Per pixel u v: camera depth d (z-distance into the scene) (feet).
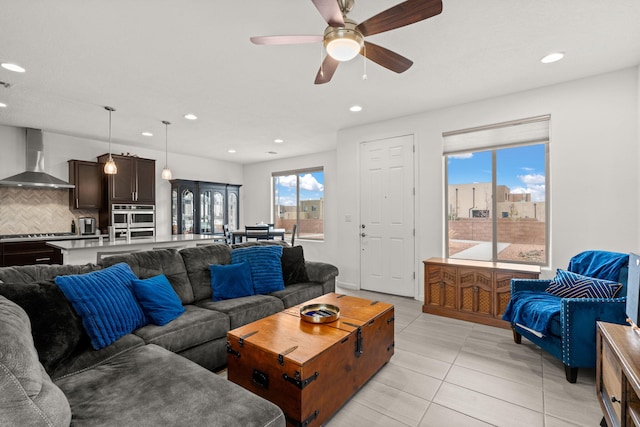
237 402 4.07
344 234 15.94
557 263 10.50
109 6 6.44
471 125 12.22
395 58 6.52
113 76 9.78
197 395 4.19
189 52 8.36
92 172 17.47
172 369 4.87
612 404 4.92
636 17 6.94
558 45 8.13
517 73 9.77
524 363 7.90
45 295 5.46
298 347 5.53
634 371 3.97
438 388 6.81
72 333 5.43
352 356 6.25
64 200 17.21
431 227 13.25
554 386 6.86
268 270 10.34
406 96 11.62
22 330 3.69
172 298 7.68
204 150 21.15
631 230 9.39
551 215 10.61
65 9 6.51
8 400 2.86
